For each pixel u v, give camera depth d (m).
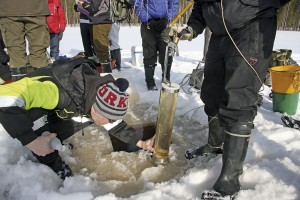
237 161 1.77
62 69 1.91
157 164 2.32
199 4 2.15
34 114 1.88
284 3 1.85
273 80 3.19
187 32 2.10
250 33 1.71
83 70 1.92
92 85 1.83
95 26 4.59
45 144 1.85
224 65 1.97
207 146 2.40
